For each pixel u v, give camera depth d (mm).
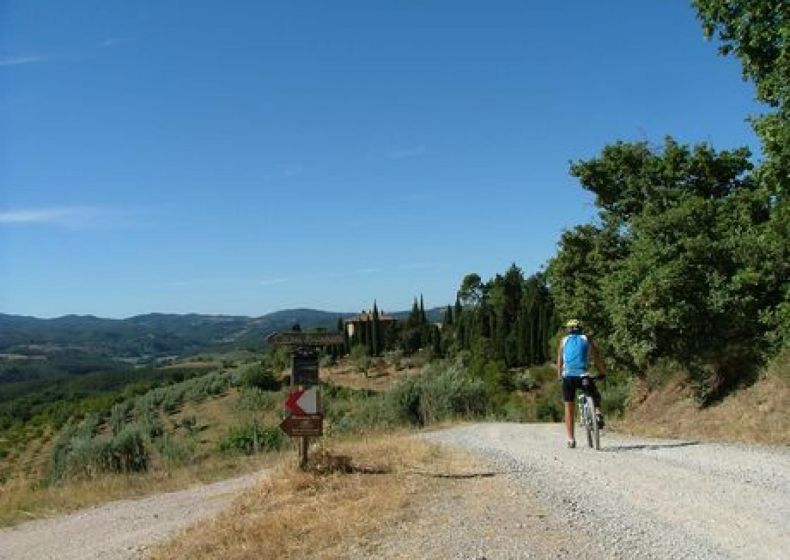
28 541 10562
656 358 17875
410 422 22281
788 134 11156
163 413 71250
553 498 7988
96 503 13195
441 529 7004
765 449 11219
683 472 9211
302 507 8305
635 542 6289
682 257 16250
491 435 14688
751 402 14320
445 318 119938
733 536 6367
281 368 83125
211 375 89375
